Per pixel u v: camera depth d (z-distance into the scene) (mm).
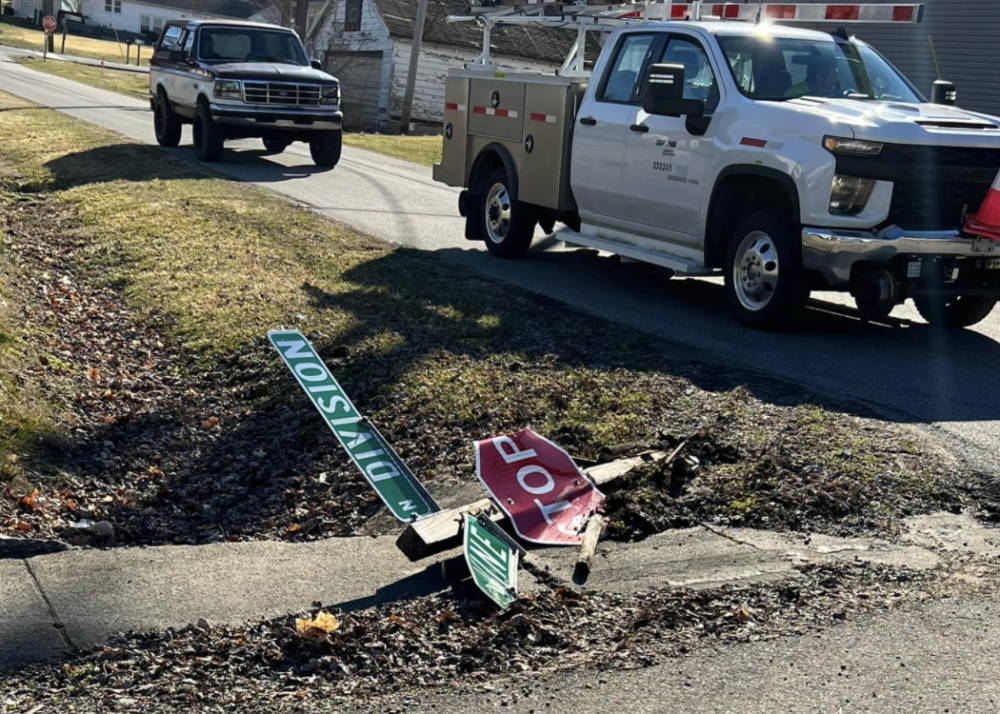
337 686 3914
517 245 12211
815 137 8492
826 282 8883
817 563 4883
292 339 6711
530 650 4164
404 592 4711
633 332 8812
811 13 11109
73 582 4691
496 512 5336
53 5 90062
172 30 22188
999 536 5207
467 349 8242
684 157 9625
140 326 9820
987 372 8125
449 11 41438
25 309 9820
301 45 21578
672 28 10156
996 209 8297
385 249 12250
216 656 4121
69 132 22500
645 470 5742
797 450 6102
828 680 3879
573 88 10977
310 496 6320
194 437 7426
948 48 21938
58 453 6734
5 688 3891
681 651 4113
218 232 12766
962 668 3959
